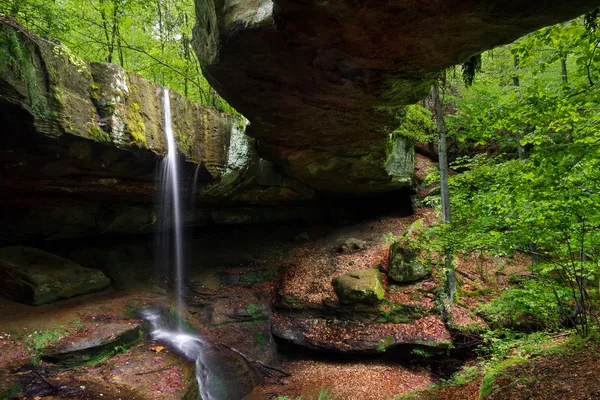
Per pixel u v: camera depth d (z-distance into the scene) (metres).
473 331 9.27
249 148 11.63
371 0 3.45
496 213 6.85
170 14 13.53
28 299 8.86
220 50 5.05
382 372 9.30
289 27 4.22
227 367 9.01
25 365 6.70
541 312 7.44
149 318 9.66
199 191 11.13
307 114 7.35
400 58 4.63
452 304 10.20
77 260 11.20
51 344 7.38
